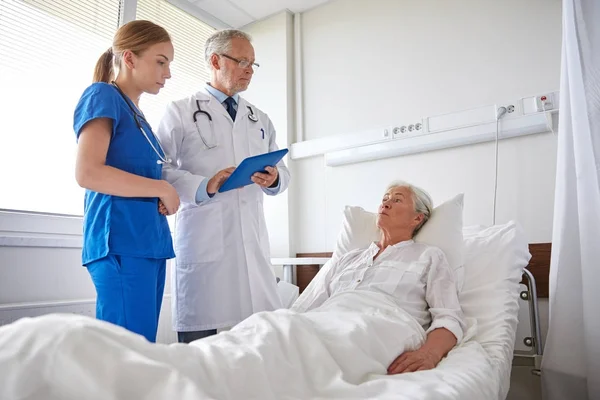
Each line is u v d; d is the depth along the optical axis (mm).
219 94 1661
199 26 2947
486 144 2133
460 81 2258
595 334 1232
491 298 1396
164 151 1521
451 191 2203
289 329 766
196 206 1521
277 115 2844
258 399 605
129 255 1126
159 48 1269
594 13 1192
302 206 2740
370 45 2598
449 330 1105
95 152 1090
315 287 1495
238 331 781
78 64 2119
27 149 1908
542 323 1884
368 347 862
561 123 1398
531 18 2088
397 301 1254
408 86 2426
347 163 2564
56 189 1997
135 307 1119
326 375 729
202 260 1484
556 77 1992
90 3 2209
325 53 2779
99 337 477
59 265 1853
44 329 466
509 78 2115
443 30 2346
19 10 1920
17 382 409
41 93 1968
